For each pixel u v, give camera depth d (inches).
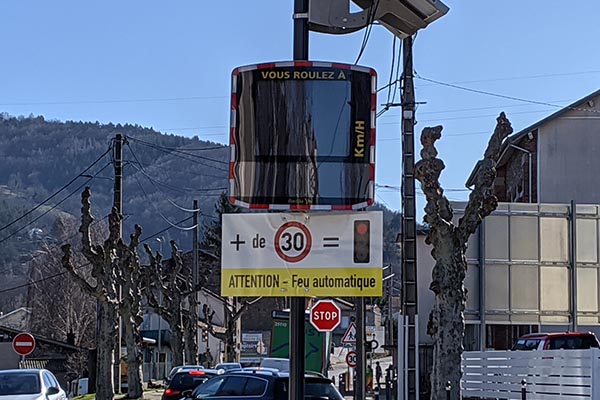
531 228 1283.2
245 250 330.3
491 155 799.7
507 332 1536.7
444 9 352.5
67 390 2123.5
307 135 323.6
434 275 793.6
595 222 1298.0
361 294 323.9
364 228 324.5
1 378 868.6
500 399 1037.2
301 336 331.6
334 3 341.1
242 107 326.0
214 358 2938.0
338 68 324.8
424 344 1390.3
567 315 1273.4
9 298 3659.0
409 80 905.5
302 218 328.2
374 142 324.5
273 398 725.9
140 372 1524.4
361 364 1177.4
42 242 3403.1
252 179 324.2
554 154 1627.7
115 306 1261.1
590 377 826.8
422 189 795.4
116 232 1294.3
